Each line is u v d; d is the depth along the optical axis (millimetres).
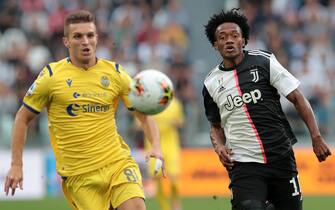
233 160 22297
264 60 22219
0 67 58844
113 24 61344
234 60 22344
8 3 63312
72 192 22688
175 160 44219
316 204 45719
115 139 22625
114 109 22875
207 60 60406
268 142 21969
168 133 44469
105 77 22453
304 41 60344
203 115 55188
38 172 52219
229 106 22234
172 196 43719
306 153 51906
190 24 61812
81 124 22219
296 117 53844
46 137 53281
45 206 46094
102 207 22250
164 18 61531
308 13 62031
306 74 57906
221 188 52125
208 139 54469
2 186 51219
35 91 22188
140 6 62750
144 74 21531
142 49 59062
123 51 58625
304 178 51625
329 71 58781
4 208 45344
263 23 61062
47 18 62344
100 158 22281
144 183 52031
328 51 60062
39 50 59906
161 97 21312
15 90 56062
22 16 62688
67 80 22156
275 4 62812
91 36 22188
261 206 21531
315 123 21906
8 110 54656
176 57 57562
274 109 22141
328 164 51812
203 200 48688
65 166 22531
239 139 22203
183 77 56219
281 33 60531
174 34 60250
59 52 59406
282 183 22281
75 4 62906
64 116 22250
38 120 53250
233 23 22234
